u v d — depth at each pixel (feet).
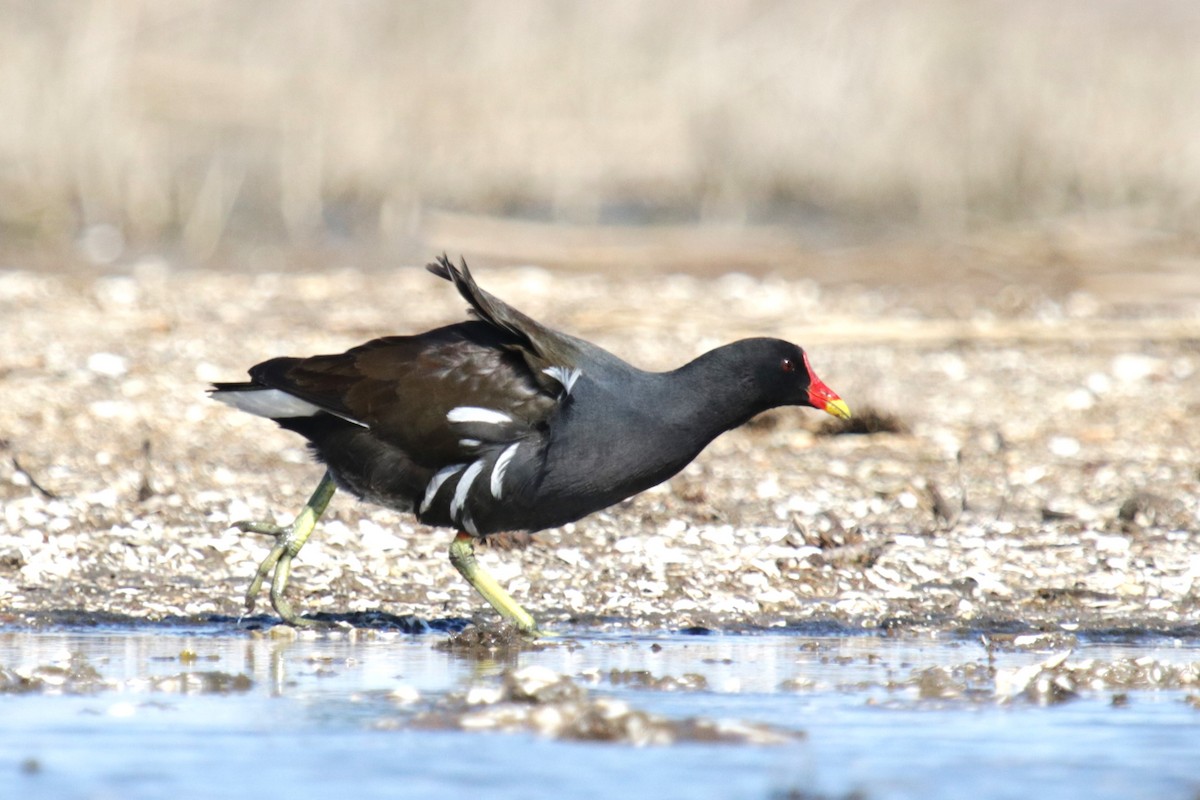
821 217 107.24
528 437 32.45
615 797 22.20
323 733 25.38
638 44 113.60
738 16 114.42
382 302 78.59
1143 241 98.48
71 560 38.93
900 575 40.19
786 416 56.70
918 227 104.22
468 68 112.06
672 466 33.60
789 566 40.34
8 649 31.81
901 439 55.72
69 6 106.11
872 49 111.75
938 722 26.96
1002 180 108.68
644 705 27.96
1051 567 41.01
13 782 22.56
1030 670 29.99
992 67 113.39
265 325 71.10
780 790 22.61
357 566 39.52
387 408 32.71
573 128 110.01
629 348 68.95
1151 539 43.75
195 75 110.01
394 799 21.99
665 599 38.04
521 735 25.46
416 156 105.70
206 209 97.81
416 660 31.60
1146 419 59.77
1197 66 116.78
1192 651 34.04
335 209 102.99
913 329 71.87
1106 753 24.99
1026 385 64.69
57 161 98.94
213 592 37.35
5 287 77.77
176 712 26.68
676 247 97.50
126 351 64.23
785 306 80.84
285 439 53.01
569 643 33.73
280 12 112.78
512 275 87.25
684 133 110.11
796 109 110.22
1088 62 115.96
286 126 104.58
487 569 39.70
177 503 44.16
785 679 30.27
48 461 48.42
